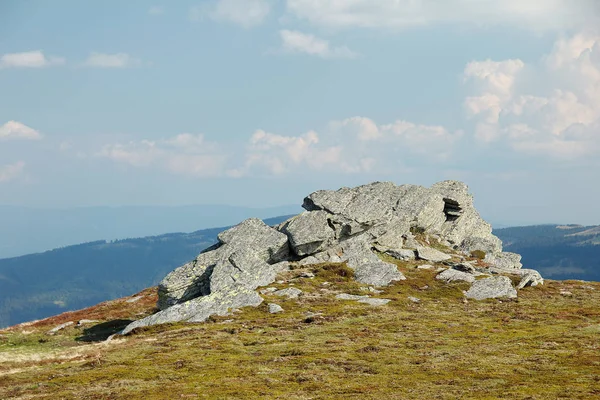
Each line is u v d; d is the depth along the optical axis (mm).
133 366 58219
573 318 78062
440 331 71500
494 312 84500
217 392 46531
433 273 110562
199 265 106438
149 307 110812
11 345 86875
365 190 140875
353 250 118438
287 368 55094
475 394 42656
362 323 78000
